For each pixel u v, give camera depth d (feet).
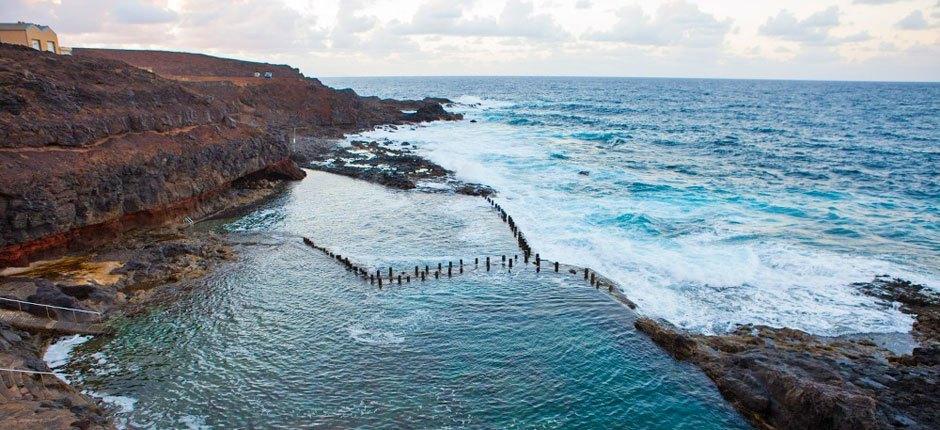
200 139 159.43
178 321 90.33
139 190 130.00
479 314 94.99
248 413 67.51
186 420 66.03
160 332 86.58
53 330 83.71
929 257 117.08
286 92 336.90
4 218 100.48
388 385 73.67
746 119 451.94
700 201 166.40
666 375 76.64
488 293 103.45
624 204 162.91
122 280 102.53
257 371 76.54
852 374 71.77
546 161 236.02
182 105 163.73
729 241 128.06
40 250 108.88
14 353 71.97
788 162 237.86
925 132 352.90
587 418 67.67
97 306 91.86
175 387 72.59
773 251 120.78
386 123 375.25
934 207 158.81
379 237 137.49
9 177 102.17
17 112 113.70
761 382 70.49
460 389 73.00
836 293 100.32
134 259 111.34
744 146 287.89
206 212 154.51
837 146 286.25
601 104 640.17
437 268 116.26
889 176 205.77
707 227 138.82
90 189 115.85
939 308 94.02
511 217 148.05
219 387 72.69
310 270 114.42
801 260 114.93
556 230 139.74
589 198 171.42
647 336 86.58
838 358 77.56
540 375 76.48
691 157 252.01
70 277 100.53
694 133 347.36
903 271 109.29
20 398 61.87
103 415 65.77
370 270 115.14
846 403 61.98
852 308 94.68
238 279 108.47
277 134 201.98
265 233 139.44
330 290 104.42
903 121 428.56
